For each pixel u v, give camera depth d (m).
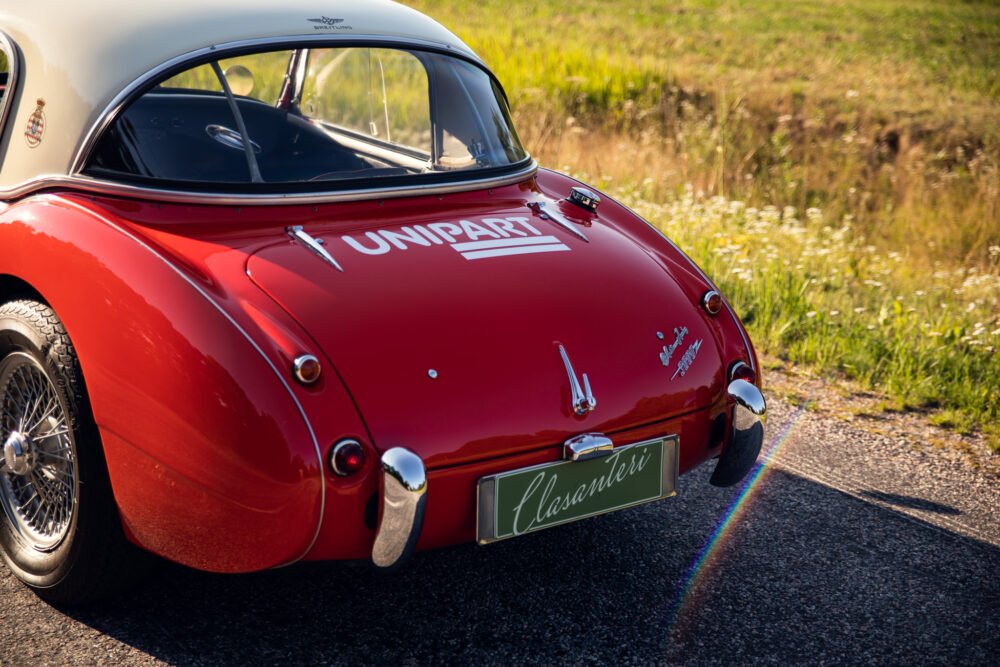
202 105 3.03
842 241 7.40
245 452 2.29
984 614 3.04
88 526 2.66
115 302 2.49
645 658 2.75
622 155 9.49
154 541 2.58
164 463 2.42
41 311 2.71
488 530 2.53
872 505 3.70
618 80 13.11
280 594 2.96
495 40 15.14
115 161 2.85
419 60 3.47
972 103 14.61
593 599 3.02
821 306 5.70
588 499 2.70
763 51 18.48
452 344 2.55
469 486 2.49
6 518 3.02
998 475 4.00
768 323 5.50
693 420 2.90
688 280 3.18
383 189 3.07
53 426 2.82
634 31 19.88
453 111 3.47
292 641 2.74
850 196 9.66
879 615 3.01
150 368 2.41
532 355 2.62
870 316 5.70
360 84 3.45
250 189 2.87
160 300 2.44
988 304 6.18
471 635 2.81
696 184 9.23
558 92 12.41
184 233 2.71
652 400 2.77
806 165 10.70
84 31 3.04
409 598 2.97
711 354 2.96
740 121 12.05
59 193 2.89
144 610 2.85
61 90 2.98
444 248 2.89
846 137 11.47
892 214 9.19
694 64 16.53
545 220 3.24
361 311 2.54
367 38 3.40
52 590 2.82
